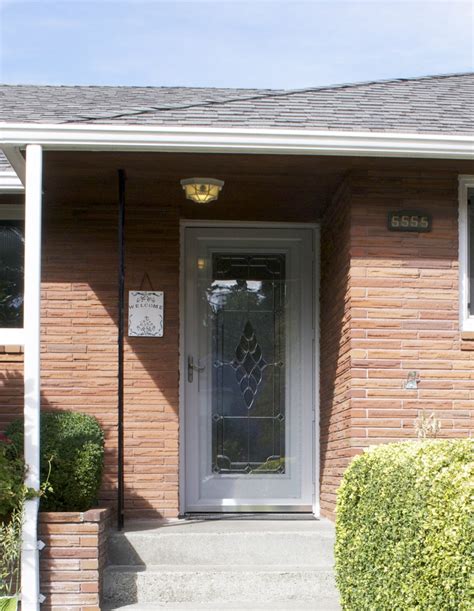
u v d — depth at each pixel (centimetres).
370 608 466
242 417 829
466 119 685
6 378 769
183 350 827
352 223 686
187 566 646
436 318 686
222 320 836
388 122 659
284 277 842
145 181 727
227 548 664
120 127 605
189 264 836
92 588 591
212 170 691
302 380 834
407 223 687
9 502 580
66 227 800
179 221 811
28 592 577
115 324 793
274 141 614
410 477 435
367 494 496
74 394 787
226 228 839
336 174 707
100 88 939
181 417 817
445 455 446
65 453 645
